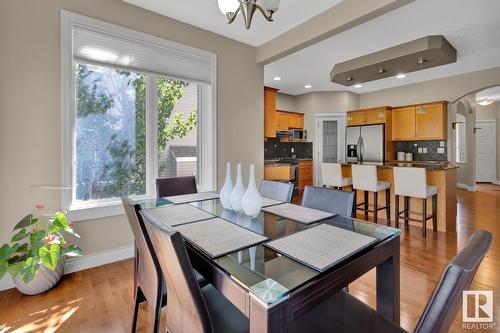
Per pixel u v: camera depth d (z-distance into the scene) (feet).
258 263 3.23
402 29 10.34
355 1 7.91
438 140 17.71
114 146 8.66
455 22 9.80
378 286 4.25
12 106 6.73
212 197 7.01
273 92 14.92
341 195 5.57
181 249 2.71
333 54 12.98
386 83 18.51
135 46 8.62
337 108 20.70
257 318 2.57
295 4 8.41
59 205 7.44
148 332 5.24
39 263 6.15
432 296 2.08
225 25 9.84
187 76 9.86
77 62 7.65
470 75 15.93
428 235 10.86
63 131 7.41
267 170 17.25
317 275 2.92
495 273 7.48
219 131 10.75
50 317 5.66
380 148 18.76
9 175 6.75
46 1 7.09
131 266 8.07
